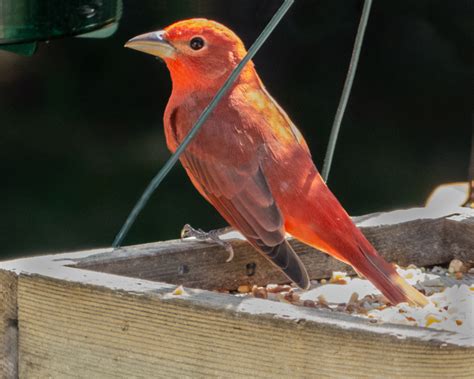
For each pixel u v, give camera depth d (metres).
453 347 6.17
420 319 7.48
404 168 15.17
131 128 15.67
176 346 6.97
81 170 15.20
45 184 14.94
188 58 9.00
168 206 14.66
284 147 8.57
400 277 8.02
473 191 9.72
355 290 8.58
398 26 15.73
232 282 8.70
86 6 9.02
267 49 15.62
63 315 7.37
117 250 8.23
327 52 15.73
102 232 14.34
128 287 7.16
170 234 14.30
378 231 9.06
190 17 15.48
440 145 15.40
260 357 6.69
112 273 8.10
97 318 7.23
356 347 6.39
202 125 8.77
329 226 8.19
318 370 6.51
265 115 8.77
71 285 7.30
